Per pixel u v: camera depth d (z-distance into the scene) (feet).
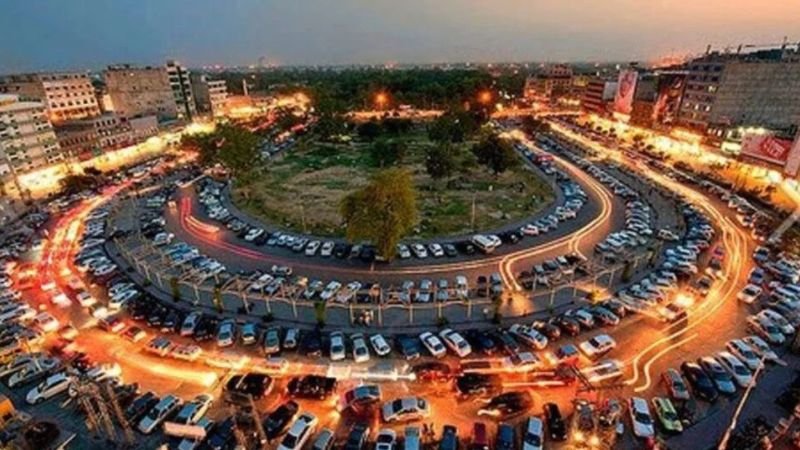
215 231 279.90
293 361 158.51
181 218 305.32
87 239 266.98
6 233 290.56
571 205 303.48
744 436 120.16
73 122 469.98
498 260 232.32
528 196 330.54
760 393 139.44
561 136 559.79
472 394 139.74
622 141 528.22
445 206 310.45
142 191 366.22
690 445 121.49
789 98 451.12
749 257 227.61
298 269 227.40
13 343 166.40
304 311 189.26
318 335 168.66
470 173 391.65
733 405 135.03
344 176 393.70
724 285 200.23
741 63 437.17
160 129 572.92
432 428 127.95
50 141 409.08
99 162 470.80
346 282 212.84
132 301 195.83
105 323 179.32
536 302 190.49
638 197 321.73
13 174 364.79
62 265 238.68
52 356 163.12
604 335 161.38
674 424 125.18
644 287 195.52
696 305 185.37
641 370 149.48
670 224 274.98
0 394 147.33
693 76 477.77
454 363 155.84
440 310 185.47
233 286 208.54
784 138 349.82
